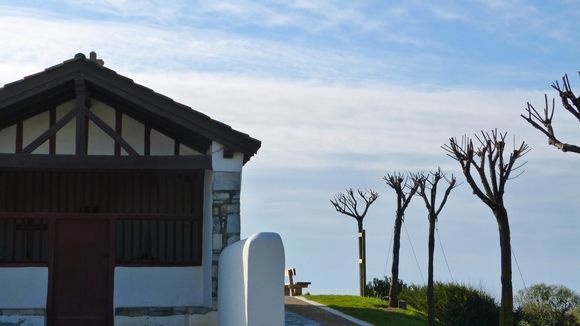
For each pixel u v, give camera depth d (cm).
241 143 1644
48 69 1595
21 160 1581
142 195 1764
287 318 1864
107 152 1717
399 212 2414
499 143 1869
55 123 1706
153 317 1642
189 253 1752
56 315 1681
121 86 1619
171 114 1627
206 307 1653
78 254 1703
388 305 2369
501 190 1856
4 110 1638
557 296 3164
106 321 1691
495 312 2439
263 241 1368
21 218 1692
